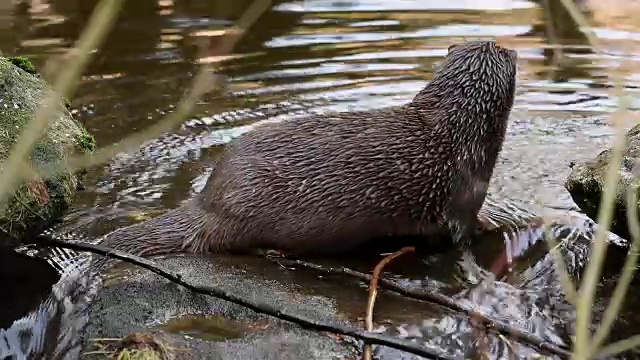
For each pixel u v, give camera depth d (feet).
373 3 14.82
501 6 14.53
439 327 8.43
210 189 9.34
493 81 9.37
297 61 12.42
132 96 11.71
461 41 12.86
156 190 10.19
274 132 9.37
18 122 8.93
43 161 8.84
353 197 9.20
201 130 11.10
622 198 8.83
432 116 9.34
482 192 9.45
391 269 9.14
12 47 12.67
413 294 8.69
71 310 8.74
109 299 8.70
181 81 12.02
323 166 9.21
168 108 11.47
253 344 8.29
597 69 12.18
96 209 9.89
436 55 12.50
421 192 9.25
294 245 9.29
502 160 10.56
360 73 12.08
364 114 9.38
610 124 11.18
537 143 10.85
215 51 12.35
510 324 8.56
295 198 9.21
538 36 13.01
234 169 9.29
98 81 12.03
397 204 9.25
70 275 9.05
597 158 9.32
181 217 9.33
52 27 13.42
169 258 9.14
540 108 11.50
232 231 9.27
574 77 12.05
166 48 12.85
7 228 8.64
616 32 13.01
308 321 8.26
